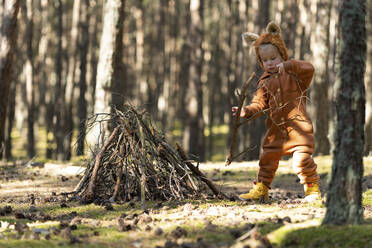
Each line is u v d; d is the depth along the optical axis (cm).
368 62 2500
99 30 3303
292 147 443
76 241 306
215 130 3875
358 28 294
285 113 443
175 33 2900
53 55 3203
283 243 294
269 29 466
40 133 3077
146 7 3319
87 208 431
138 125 476
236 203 452
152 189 478
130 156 481
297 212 395
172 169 476
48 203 467
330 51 1617
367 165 904
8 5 967
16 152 2728
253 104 454
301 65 433
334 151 305
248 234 294
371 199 495
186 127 1614
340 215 303
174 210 416
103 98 934
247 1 2125
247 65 1712
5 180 685
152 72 3162
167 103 3047
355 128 297
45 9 2536
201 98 1911
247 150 459
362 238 280
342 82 297
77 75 2398
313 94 1116
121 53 953
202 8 1636
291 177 808
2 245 293
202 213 396
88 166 501
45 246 295
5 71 970
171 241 303
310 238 293
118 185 464
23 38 2619
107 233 332
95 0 2739
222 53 3506
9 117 1719
